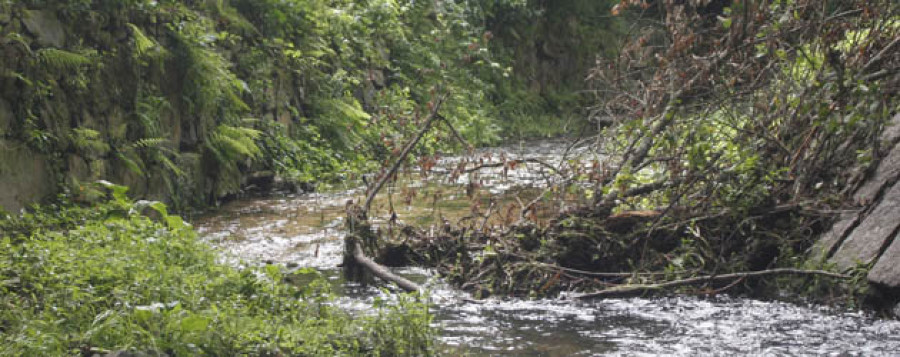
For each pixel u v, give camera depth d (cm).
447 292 622
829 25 659
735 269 621
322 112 1329
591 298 605
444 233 700
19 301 439
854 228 610
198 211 952
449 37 1877
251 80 1155
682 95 679
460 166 720
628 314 568
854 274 575
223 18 1133
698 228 634
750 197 644
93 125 825
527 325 542
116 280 468
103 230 552
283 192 1098
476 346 498
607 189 690
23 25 761
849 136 669
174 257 529
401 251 695
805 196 650
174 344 399
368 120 1417
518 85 2117
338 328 462
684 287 618
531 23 2219
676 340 510
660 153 711
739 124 714
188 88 971
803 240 627
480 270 646
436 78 1738
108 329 404
